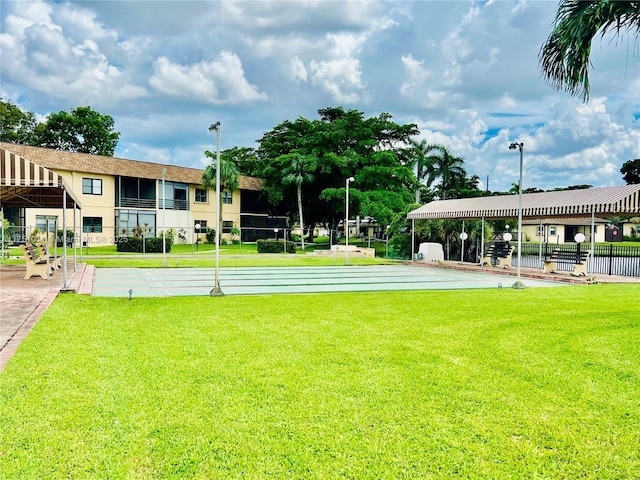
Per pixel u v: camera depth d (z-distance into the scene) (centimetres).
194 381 489
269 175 5000
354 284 1602
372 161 4650
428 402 439
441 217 2591
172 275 1883
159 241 3394
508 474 319
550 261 1972
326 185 5100
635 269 2042
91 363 541
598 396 457
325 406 427
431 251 2817
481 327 761
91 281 1448
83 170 3809
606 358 579
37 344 615
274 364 550
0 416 390
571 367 546
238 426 384
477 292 1282
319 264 2556
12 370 505
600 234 5378
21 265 1909
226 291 1370
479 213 2311
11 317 800
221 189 4931
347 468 323
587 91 751
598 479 315
